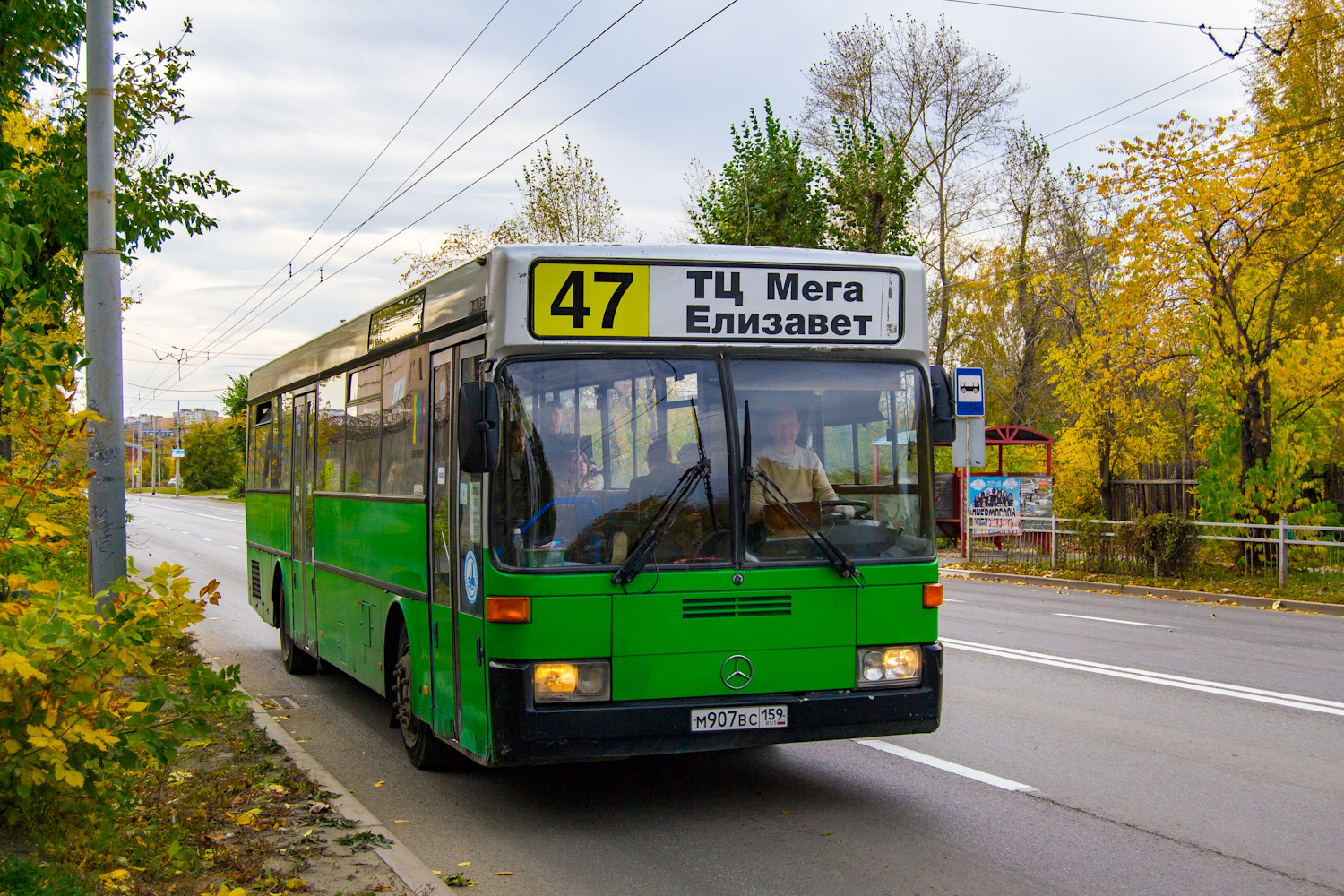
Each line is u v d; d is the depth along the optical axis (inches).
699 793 269.1
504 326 233.3
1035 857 218.1
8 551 209.3
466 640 246.1
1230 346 775.7
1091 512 1071.0
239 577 944.9
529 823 247.1
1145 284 821.9
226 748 302.5
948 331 1633.9
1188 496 984.3
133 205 526.3
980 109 1438.2
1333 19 1165.7
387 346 324.2
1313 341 824.3
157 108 576.7
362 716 378.0
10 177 248.5
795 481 241.4
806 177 1257.4
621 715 224.5
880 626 243.0
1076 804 254.5
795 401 244.8
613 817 250.4
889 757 301.0
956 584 835.4
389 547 315.0
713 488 236.4
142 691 210.8
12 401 214.4
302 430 441.7
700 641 231.1
